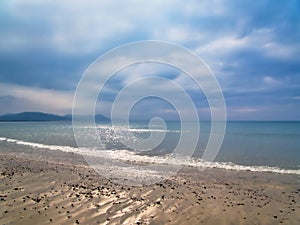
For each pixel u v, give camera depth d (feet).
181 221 23.00
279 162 59.31
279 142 112.57
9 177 38.88
